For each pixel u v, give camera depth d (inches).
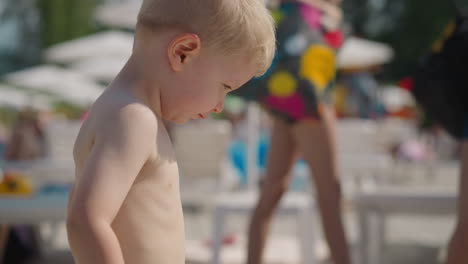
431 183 388.2
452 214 141.1
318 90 114.6
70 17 1453.0
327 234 115.4
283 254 161.3
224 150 244.2
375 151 264.8
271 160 127.0
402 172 416.2
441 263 183.2
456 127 103.3
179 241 59.3
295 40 115.8
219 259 146.3
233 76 57.7
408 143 431.8
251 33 56.7
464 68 101.3
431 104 106.2
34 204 135.3
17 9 1576.0
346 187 227.1
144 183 56.3
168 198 57.8
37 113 327.6
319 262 158.7
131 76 57.8
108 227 51.3
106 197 51.2
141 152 53.8
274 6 121.1
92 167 51.8
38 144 318.3
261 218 126.3
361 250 151.4
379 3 1302.9
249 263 125.6
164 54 56.9
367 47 384.2
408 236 225.8
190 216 258.8
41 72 689.6
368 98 421.1
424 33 1192.2
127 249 56.1
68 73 697.0
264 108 121.4
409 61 1212.5
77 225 50.4
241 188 267.4
